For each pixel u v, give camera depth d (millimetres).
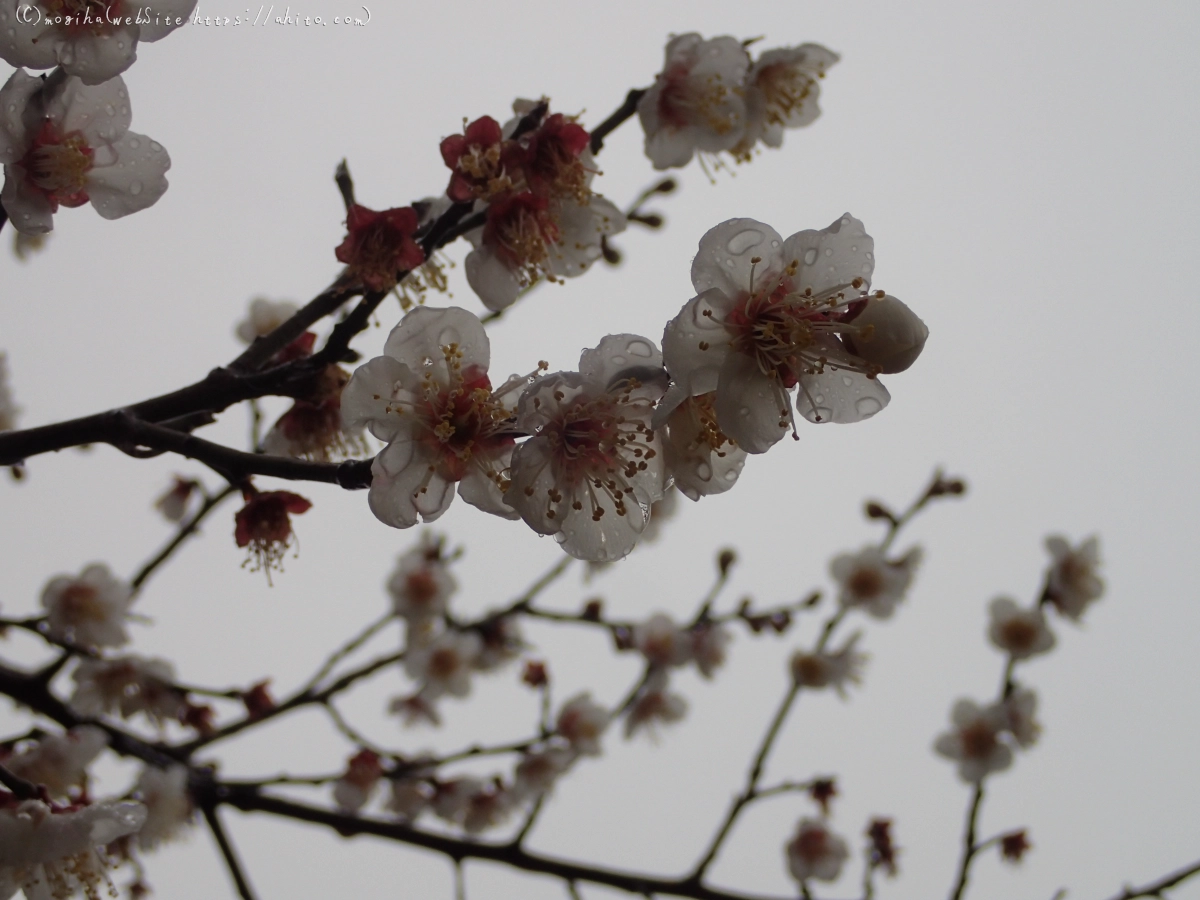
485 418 201
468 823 364
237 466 202
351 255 216
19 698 267
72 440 203
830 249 193
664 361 189
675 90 255
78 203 213
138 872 283
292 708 309
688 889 304
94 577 280
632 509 201
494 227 227
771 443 189
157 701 303
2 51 202
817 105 264
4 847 213
